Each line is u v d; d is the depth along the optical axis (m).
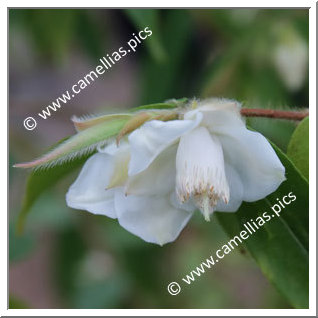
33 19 0.25
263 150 0.16
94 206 0.16
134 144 0.16
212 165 0.16
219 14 0.24
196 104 0.16
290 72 0.24
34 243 0.24
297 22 0.24
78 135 0.16
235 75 0.24
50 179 0.18
